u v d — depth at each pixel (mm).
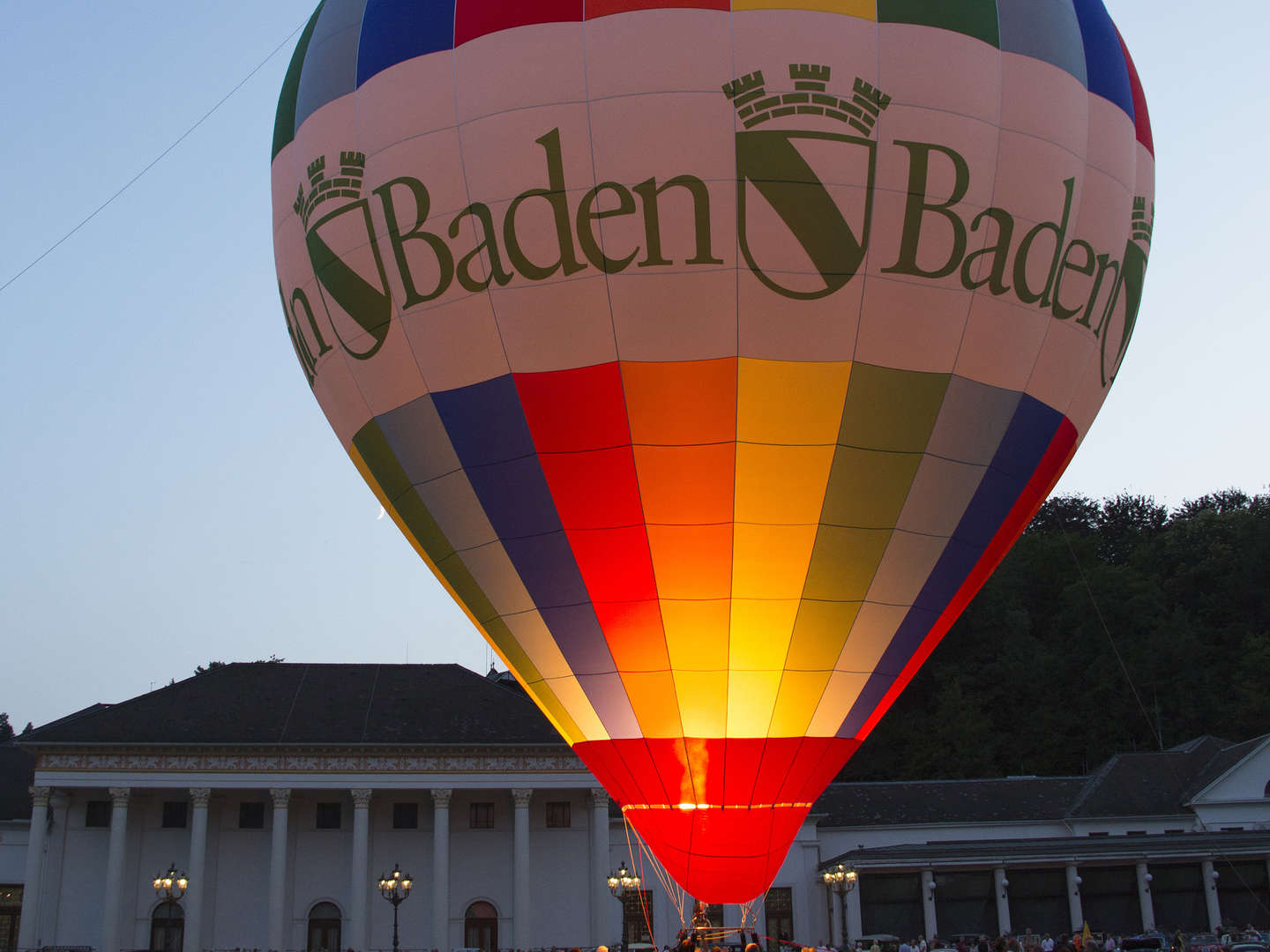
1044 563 98250
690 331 17141
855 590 18594
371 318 18969
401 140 18359
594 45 17219
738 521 17938
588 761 19938
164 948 58875
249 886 60188
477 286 17781
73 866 59625
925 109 17359
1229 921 56219
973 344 18016
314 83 20094
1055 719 84750
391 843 61188
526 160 17344
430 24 18578
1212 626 93062
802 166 16875
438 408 18672
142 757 58375
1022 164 18094
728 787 18859
